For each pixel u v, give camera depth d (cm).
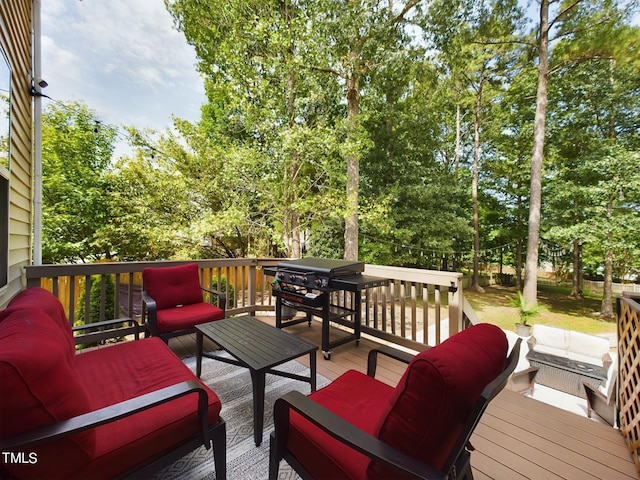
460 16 695
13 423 85
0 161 245
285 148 539
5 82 258
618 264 971
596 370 378
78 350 330
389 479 94
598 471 152
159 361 181
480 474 149
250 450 166
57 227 757
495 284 1479
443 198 1026
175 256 781
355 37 613
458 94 1223
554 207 978
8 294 256
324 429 102
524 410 206
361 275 303
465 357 90
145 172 826
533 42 909
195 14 592
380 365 274
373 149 949
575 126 957
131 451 113
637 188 736
